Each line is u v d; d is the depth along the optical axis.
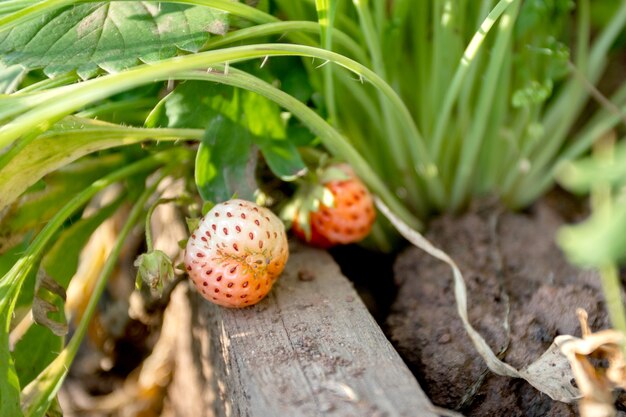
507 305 0.32
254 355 0.28
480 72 0.36
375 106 0.37
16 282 0.29
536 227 0.36
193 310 0.34
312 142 0.33
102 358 0.40
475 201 0.37
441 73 0.35
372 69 0.34
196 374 0.34
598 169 0.21
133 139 0.30
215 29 0.29
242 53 0.27
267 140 0.32
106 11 0.30
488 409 0.29
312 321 0.29
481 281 0.33
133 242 0.38
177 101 0.30
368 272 0.37
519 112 0.37
